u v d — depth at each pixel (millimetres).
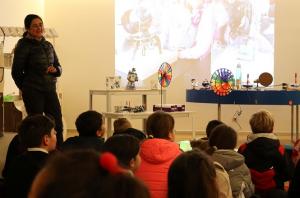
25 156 2291
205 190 1666
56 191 704
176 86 8812
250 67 8648
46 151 2391
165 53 8805
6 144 5125
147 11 8797
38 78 4270
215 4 8680
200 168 1688
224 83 6090
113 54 8875
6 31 6090
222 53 8703
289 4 8562
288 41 8602
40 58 4258
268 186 3350
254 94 6074
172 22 8773
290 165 3461
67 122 8898
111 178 717
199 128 8805
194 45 8758
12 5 7254
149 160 2500
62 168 728
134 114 5758
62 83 8914
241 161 2828
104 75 8891
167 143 2561
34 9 8352
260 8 8602
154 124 2934
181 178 1685
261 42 8617
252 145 3383
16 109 6055
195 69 8781
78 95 8930
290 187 2469
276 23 8594
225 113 8766
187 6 8742
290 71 8609
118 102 8906
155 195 2445
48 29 7609
